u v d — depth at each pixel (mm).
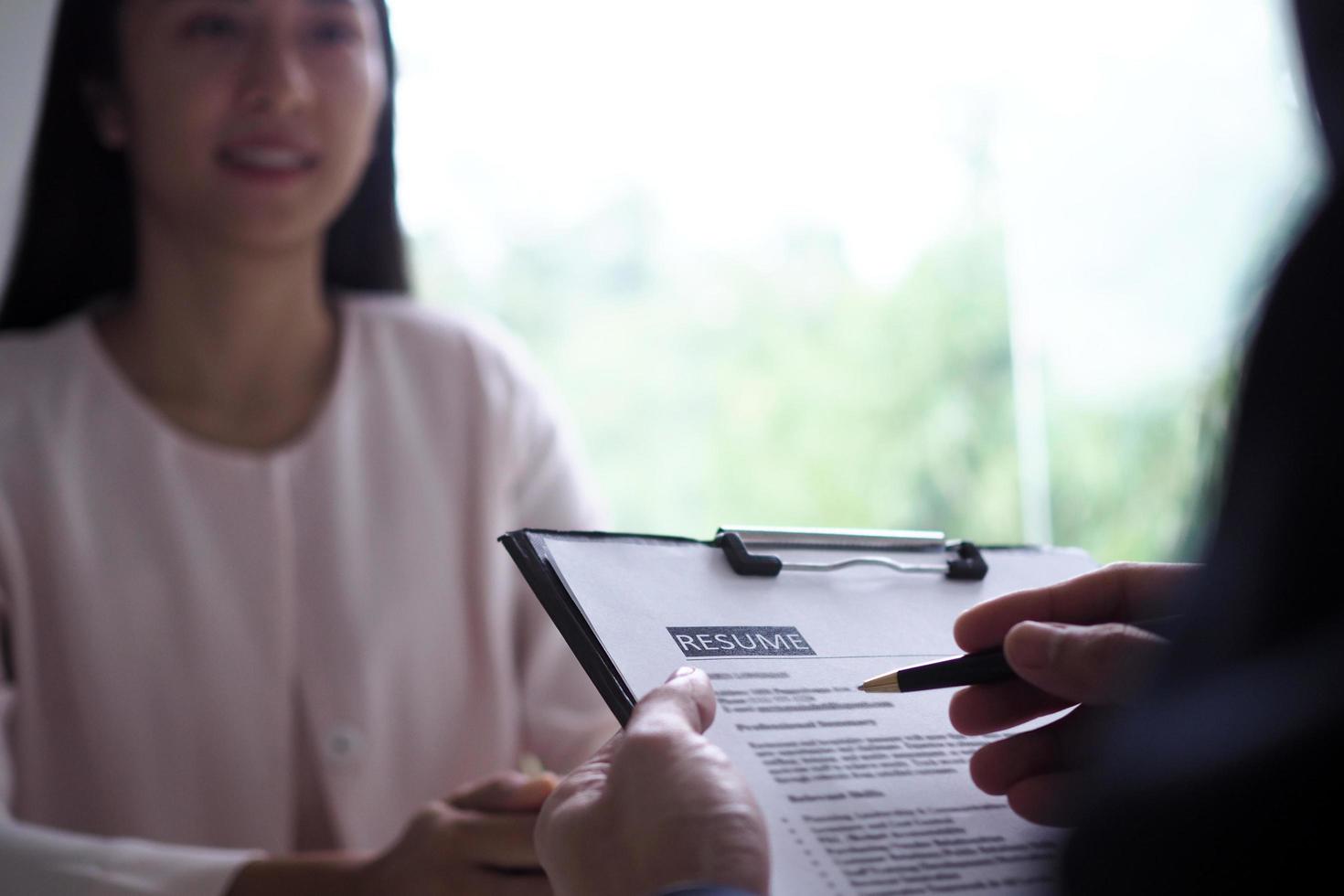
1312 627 235
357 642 1012
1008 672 440
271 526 1017
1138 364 2156
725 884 320
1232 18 1988
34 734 963
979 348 2430
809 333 2537
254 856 733
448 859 663
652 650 438
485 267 2412
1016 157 2332
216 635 989
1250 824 229
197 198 1000
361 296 1200
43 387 1019
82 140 1088
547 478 1153
